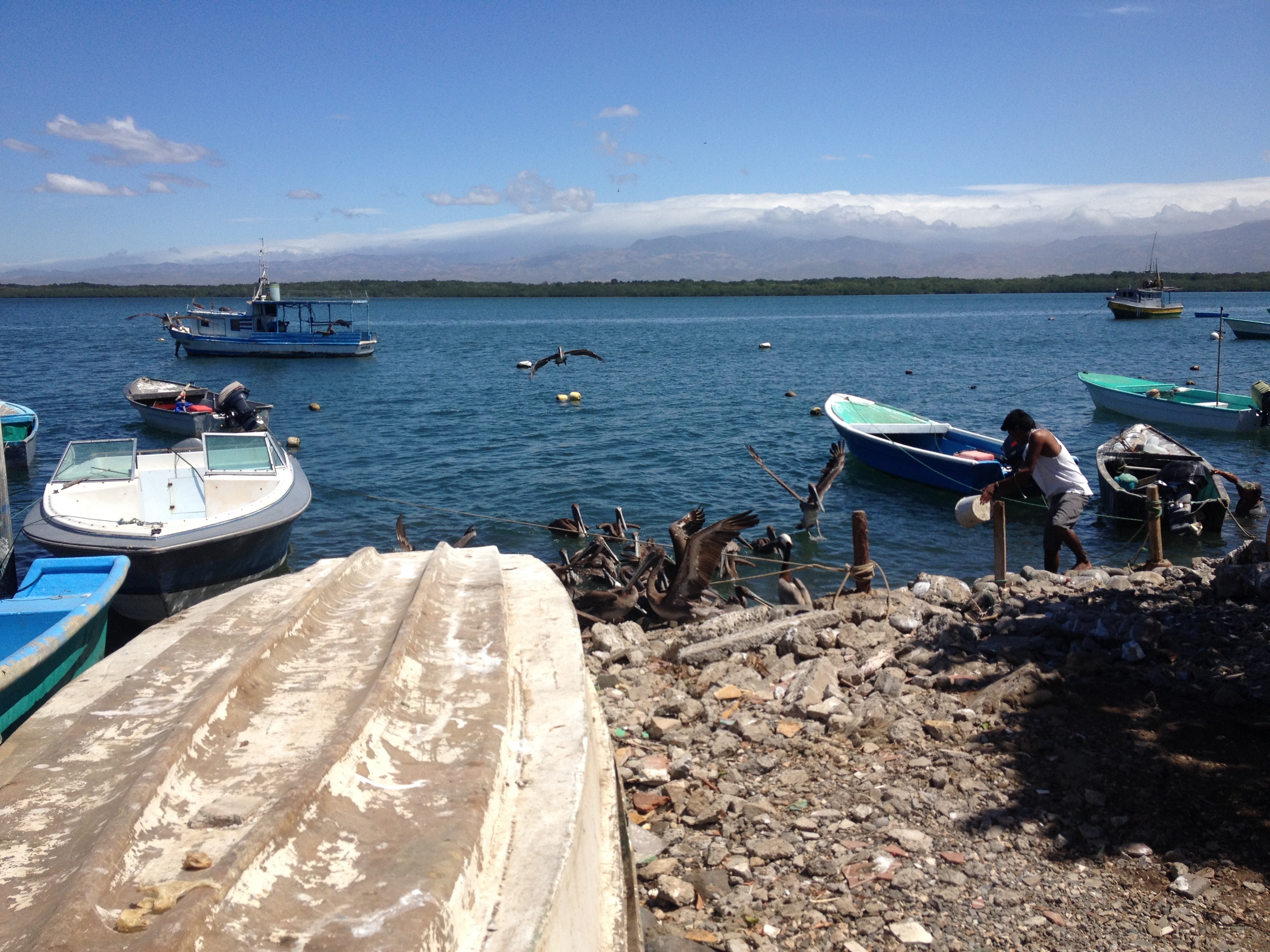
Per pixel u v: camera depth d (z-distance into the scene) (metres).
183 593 12.77
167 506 14.61
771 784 5.57
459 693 2.95
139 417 32.53
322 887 1.96
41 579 8.66
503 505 20.27
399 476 23.34
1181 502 16.30
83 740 2.55
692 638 8.32
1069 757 5.57
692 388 41.91
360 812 2.25
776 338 80.50
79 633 7.35
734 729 6.36
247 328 54.62
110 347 65.38
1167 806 5.01
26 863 2.02
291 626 3.29
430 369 51.25
